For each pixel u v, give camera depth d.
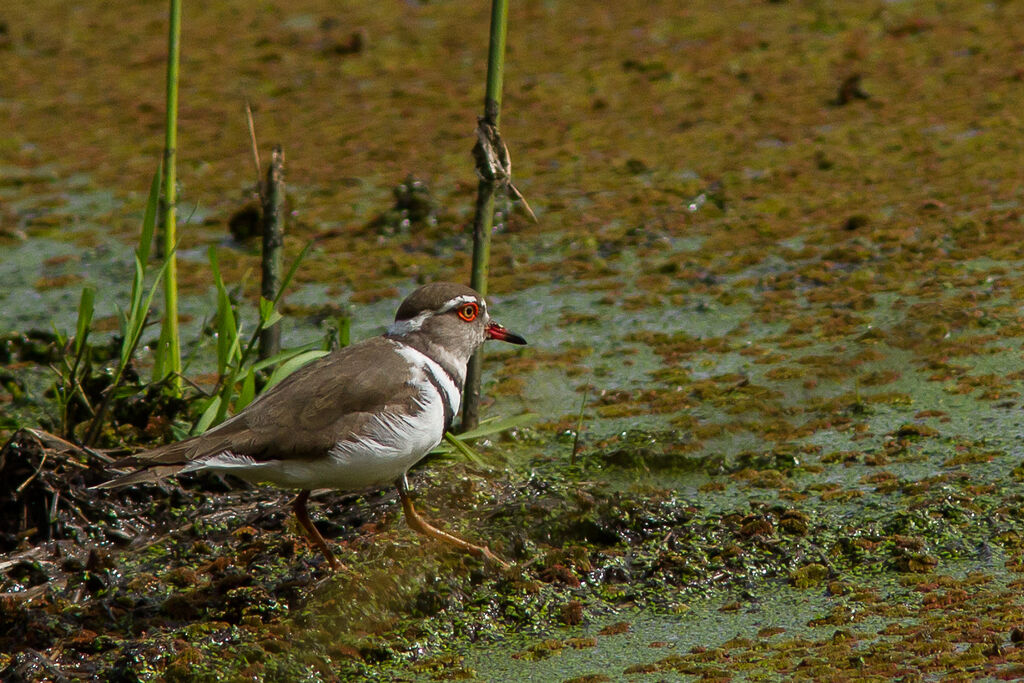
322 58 23.33
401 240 16.20
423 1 26.83
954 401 10.90
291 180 18.20
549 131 19.27
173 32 11.26
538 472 10.45
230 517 10.16
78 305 14.92
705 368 12.11
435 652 8.22
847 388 11.38
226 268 15.67
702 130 18.72
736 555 8.96
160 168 10.91
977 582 8.24
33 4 28.14
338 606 8.61
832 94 19.53
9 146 20.14
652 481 10.16
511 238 16.00
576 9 25.34
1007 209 14.89
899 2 23.77
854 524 9.16
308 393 8.79
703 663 7.58
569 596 8.73
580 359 12.62
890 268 13.70
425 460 10.81
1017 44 20.59
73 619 8.80
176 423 11.13
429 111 20.42
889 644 7.49
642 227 15.79
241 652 8.13
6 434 11.59
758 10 24.17
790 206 15.88
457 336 9.74
